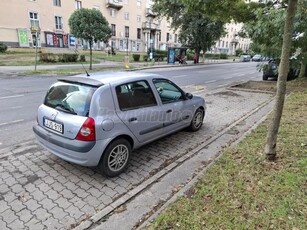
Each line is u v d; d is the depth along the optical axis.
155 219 2.68
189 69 24.50
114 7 46.59
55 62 23.80
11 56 26.62
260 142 4.62
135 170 3.94
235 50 77.25
